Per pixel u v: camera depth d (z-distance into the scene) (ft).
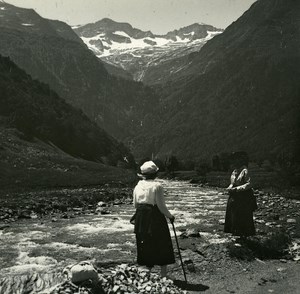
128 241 31.76
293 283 23.66
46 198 65.87
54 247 29.55
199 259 27.07
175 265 25.67
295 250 30.45
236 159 32.17
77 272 18.79
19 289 18.19
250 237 32.37
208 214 48.62
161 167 284.82
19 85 381.19
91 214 48.32
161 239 22.38
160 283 20.71
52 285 18.58
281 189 90.17
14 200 60.90
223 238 32.35
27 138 240.53
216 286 22.86
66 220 42.91
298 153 157.89
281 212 49.32
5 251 28.17
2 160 147.33
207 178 167.53
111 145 385.09
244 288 22.70
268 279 24.31
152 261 22.27
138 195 22.82
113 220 42.73
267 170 182.39
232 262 27.04
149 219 22.31
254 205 31.65
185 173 233.96
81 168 170.60
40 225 39.45
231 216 31.68
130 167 326.24
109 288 19.07
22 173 128.47
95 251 28.37
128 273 21.04
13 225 39.45
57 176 129.59
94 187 108.68
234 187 31.65
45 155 181.37
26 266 24.35
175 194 85.56
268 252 29.63
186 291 21.67
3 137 205.26
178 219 43.86
